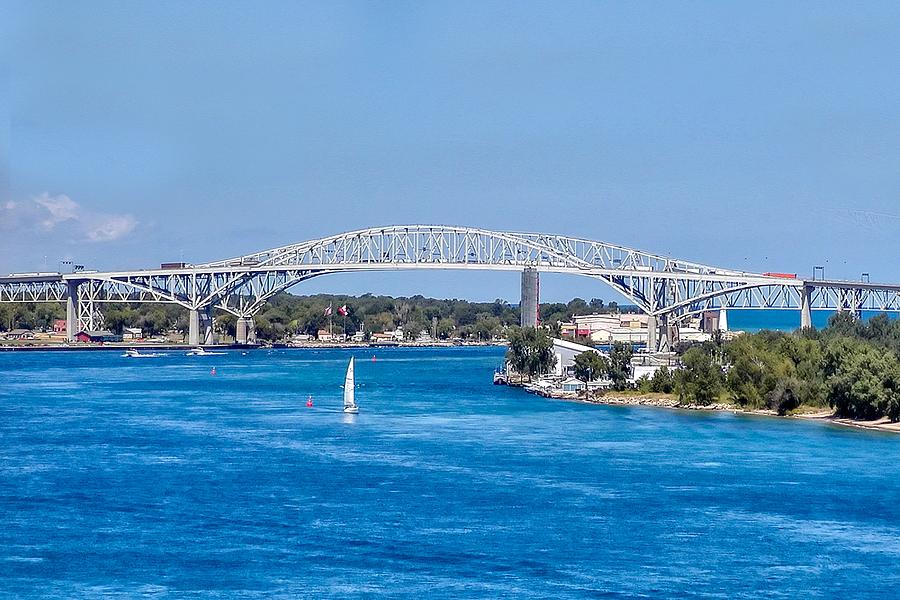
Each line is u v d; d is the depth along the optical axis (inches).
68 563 6304.1
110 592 5841.5
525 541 6707.7
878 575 6127.0
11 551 6520.7
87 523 7116.1
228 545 6628.9
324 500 7721.5
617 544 6663.4
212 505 7588.6
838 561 6353.3
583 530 6948.8
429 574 6112.2
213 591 5851.4
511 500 7726.4
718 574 6131.9
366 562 6304.1
